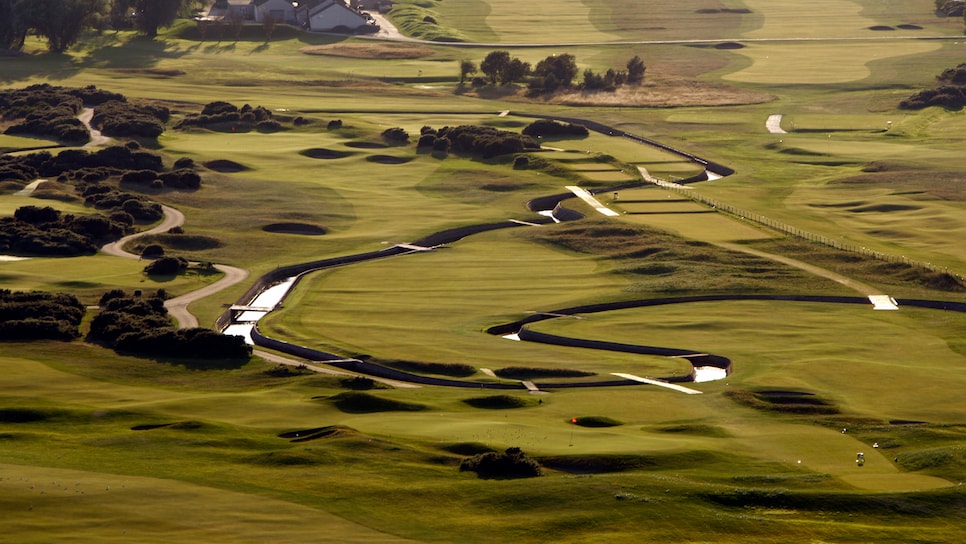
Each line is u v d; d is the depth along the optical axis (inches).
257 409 5334.6
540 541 3754.9
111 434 4815.5
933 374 6289.4
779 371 6378.0
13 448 4522.6
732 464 4584.2
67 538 3572.8
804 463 4655.5
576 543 3740.2
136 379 5999.0
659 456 4598.9
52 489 3983.8
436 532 3796.8
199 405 5374.0
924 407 5693.9
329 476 4261.8
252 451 4562.0
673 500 4040.4
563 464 4539.9
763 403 5733.3
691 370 6510.8
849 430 5216.5
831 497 4119.1
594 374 6387.8
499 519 3912.4
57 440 4672.7
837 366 6446.9
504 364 6589.6
